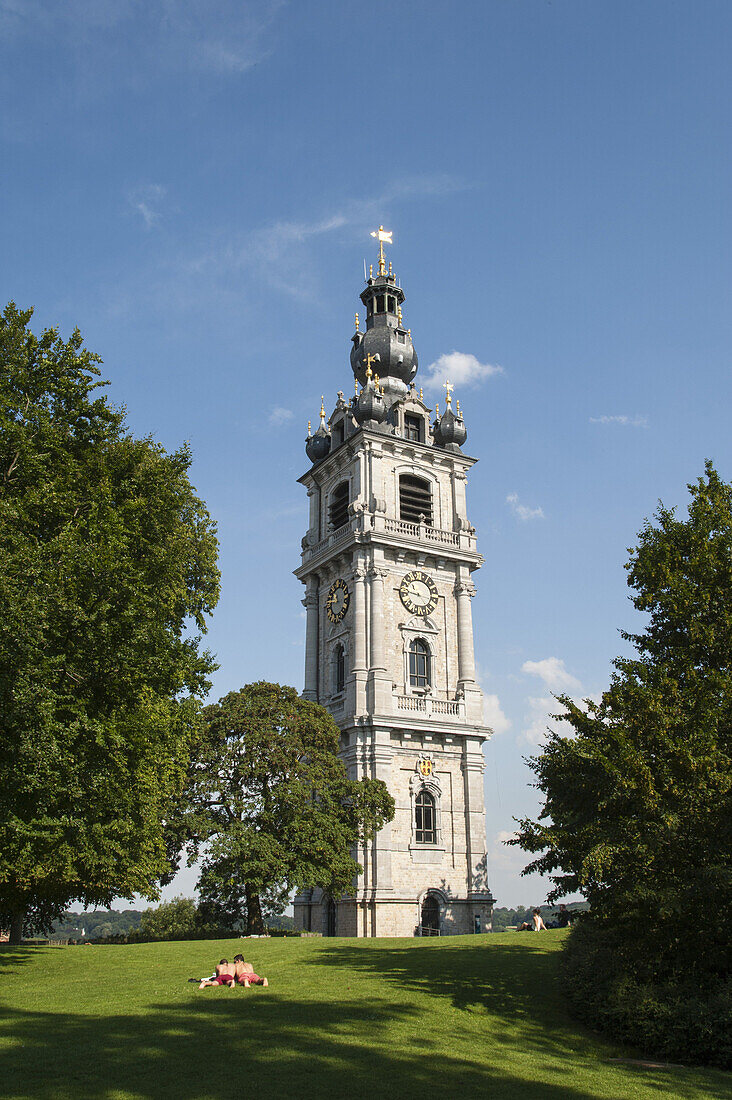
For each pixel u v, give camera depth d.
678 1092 20.30
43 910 55.75
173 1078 18.50
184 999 27.00
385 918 67.88
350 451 83.56
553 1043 24.17
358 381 90.12
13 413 34.78
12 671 28.19
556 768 27.48
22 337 37.00
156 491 37.50
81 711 29.75
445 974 31.59
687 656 29.67
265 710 59.16
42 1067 18.97
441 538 81.88
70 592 29.84
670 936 25.28
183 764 53.72
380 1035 23.05
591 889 25.83
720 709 26.64
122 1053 20.30
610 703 28.00
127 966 35.75
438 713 76.12
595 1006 25.84
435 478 84.56
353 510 79.25
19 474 33.59
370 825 60.78
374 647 74.88
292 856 55.31
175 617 42.75
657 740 26.00
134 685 32.06
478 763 76.38
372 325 92.00
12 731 28.41
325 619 82.38
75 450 36.84
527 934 45.28
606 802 25.69
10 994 28.55
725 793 25.16
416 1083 19.25
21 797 29.27
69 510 33.69
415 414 87.12
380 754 72.19
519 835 27.03
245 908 64.19
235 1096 17.50
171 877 56.69
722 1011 23.28
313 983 29.81
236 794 56.53
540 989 29.55
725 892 23.59
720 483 32.84
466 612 80.62
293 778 57.81
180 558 39.53
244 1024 23.50
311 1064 20.03
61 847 31.73
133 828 35.34
